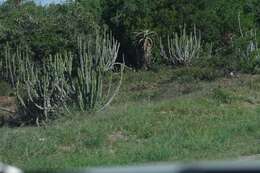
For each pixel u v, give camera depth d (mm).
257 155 16328
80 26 39781
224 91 26625
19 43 38594
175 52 43562
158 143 18250
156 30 46469
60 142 18312
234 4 49500
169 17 46562
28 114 24422
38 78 24375
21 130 20562
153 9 47344
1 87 35562
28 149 16984
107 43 36312
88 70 24141
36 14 44781
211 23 46781
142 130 20031
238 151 16875
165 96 30906
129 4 47594
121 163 15469
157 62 45719
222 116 22797
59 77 23984
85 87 23875
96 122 21141
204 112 23469
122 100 29250
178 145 17828
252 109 24609
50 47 38250
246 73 35094
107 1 49000
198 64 40750
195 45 43469
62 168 14469
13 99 33375
